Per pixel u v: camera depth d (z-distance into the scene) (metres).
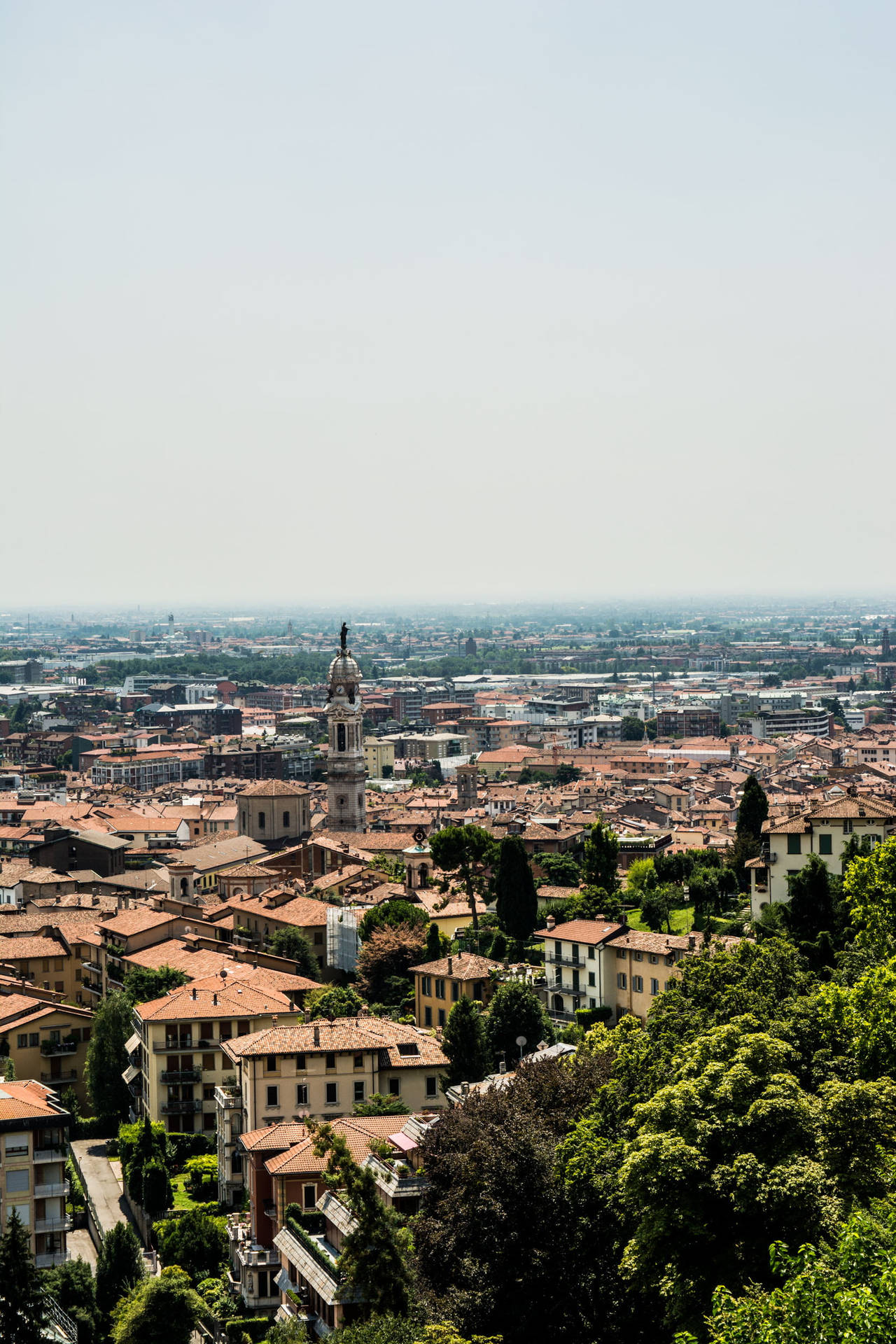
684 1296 100.88
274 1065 174.75
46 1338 137.88
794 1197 99.12
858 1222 88.94
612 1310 115.06
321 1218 145.25
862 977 137.75
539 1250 117.62
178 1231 167.62
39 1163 166.12
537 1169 120.81
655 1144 106.25
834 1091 110.31
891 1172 103.69
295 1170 148.00
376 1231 118.50
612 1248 116.81
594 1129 127.75
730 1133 106.00
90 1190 194.38
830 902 192.38
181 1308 146.62
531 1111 133.88
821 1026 129.75
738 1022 123.12
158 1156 184.00
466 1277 117.81
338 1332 115.81
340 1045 177.38
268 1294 151.50
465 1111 136.50
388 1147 138.62
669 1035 135.62
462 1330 114.25
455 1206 122.31
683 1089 110.31
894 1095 110.69
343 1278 125.56
